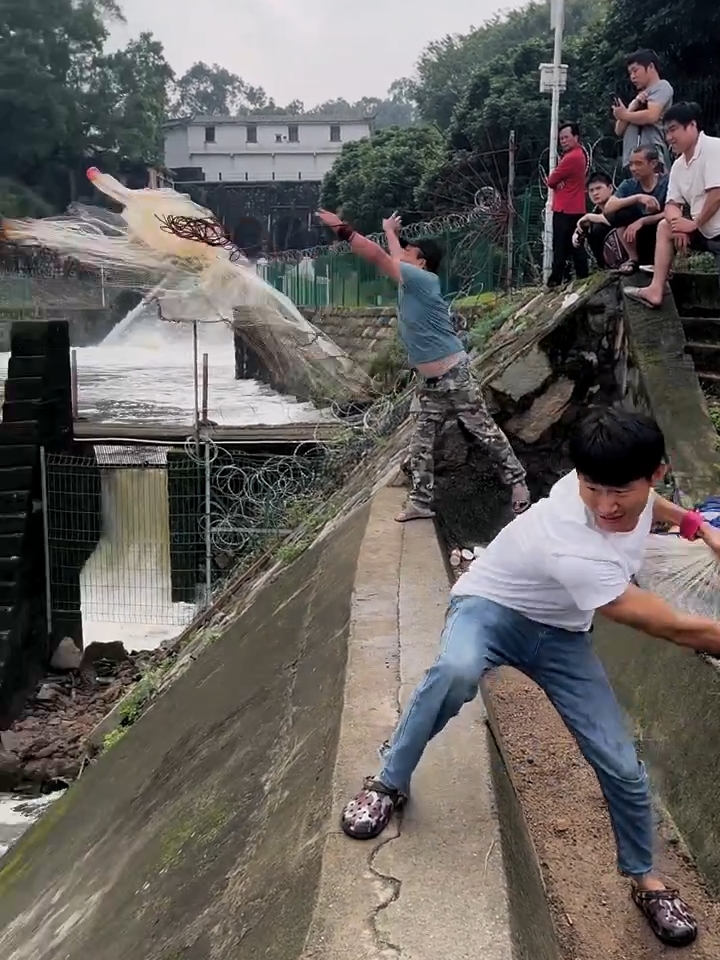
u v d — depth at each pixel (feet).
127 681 40.04
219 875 10.36
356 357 67.87
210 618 33.81
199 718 18.79
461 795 9.30
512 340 28.76
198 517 44.04
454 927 7.29
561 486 9.23
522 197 55.26
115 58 152.15
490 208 53.83
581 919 9.98
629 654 14.55
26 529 42.37
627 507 8.25
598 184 28.89
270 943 7.75
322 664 14.01
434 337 18.47
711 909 10.12
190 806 13.89
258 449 46.26
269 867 9.31
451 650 8.81
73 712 38.93
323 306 91.56
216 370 109.60
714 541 9.70
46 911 16.08
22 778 33.55
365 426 41.47
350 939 7.18
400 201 120.67
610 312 23.94
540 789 12.25
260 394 82.99
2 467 43.50
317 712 12.29
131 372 106.32
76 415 62.39
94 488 45.52
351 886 7.88
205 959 8.61
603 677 9.50
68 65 147.23
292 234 214.69
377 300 77.97
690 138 21.04
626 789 9.33
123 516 46.11
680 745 12.12
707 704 11.89
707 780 11.29
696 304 24.35
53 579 44.52
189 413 70.74
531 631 9.12
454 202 88.99
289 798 10.48
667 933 9.56
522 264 50.62
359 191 126.31
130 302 124.06
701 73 55.21
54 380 46.29
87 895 14.78
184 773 16.06
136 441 48.49
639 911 10.07
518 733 13.58
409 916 7.44
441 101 183.73
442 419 19.20
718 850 10.56
